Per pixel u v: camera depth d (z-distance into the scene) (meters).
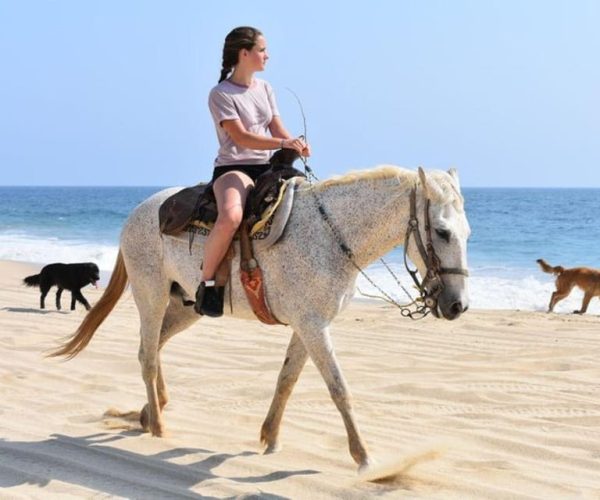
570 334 11.10
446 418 6.89
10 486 5.11
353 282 5.36
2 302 14.38
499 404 7.39
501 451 6.00
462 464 5.58
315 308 5.26
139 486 5.11
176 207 5.94
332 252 5.25
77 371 8.70
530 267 24.12
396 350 9.98
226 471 5.43
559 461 5.77
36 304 14.27
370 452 5.52
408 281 18.11
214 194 5.66
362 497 4.91
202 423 6.69
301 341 5.73
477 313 13.70
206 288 5.51
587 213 60.84
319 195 5.38
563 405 7.30
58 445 5.96
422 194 5.02
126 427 6.53
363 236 5.23
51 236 38.84
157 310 6.27
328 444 6.16
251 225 5.38
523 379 8.34
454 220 4.94
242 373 8.62
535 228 42.75
